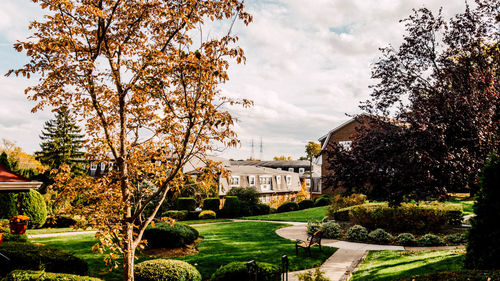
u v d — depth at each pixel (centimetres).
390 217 1549
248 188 3462
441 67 908
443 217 1484
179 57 541
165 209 2886
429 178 681
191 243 1406
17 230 1130
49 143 4106
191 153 585
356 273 932
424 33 932
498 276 475
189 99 592
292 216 2667
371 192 798
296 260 1093
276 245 1370
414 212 1512
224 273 711
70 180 612
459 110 701
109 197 614
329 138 3500
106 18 583
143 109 653
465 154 691
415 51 930
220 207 3534
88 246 1284
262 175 4291
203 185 655
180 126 625
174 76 568
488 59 840
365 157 807
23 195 1800
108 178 660
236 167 4272
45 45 505
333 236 1568
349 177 820
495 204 599
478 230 620
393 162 735
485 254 598
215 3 575
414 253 1081
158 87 553
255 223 2289
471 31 872
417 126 725
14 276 558
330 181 885
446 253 961
